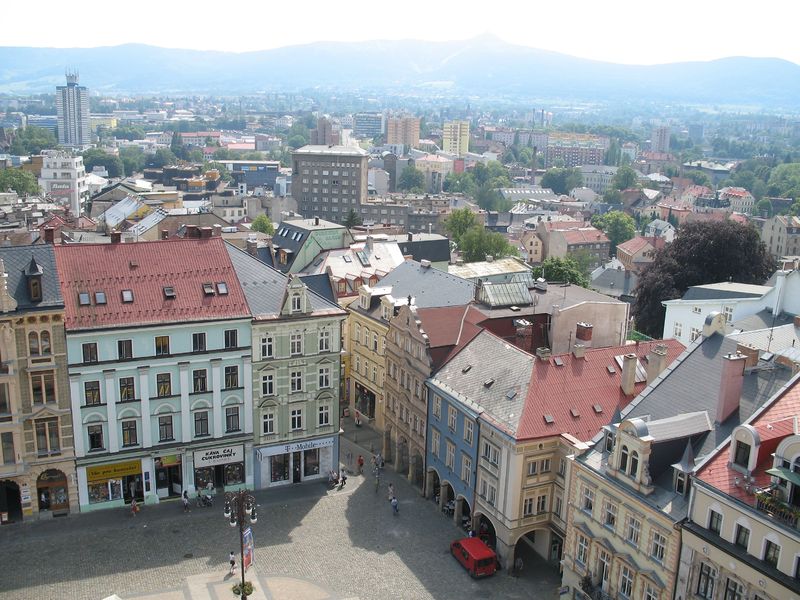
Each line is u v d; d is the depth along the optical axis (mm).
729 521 48875
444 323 87125
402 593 67938
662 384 63000
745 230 136625
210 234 89625
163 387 79062
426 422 84562
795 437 45531
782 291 97875
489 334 82312
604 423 71875
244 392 82688
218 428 82500
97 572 68938
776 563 46062
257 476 85938
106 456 78000
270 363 83062
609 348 77750
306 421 86938
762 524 46562
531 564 73375
